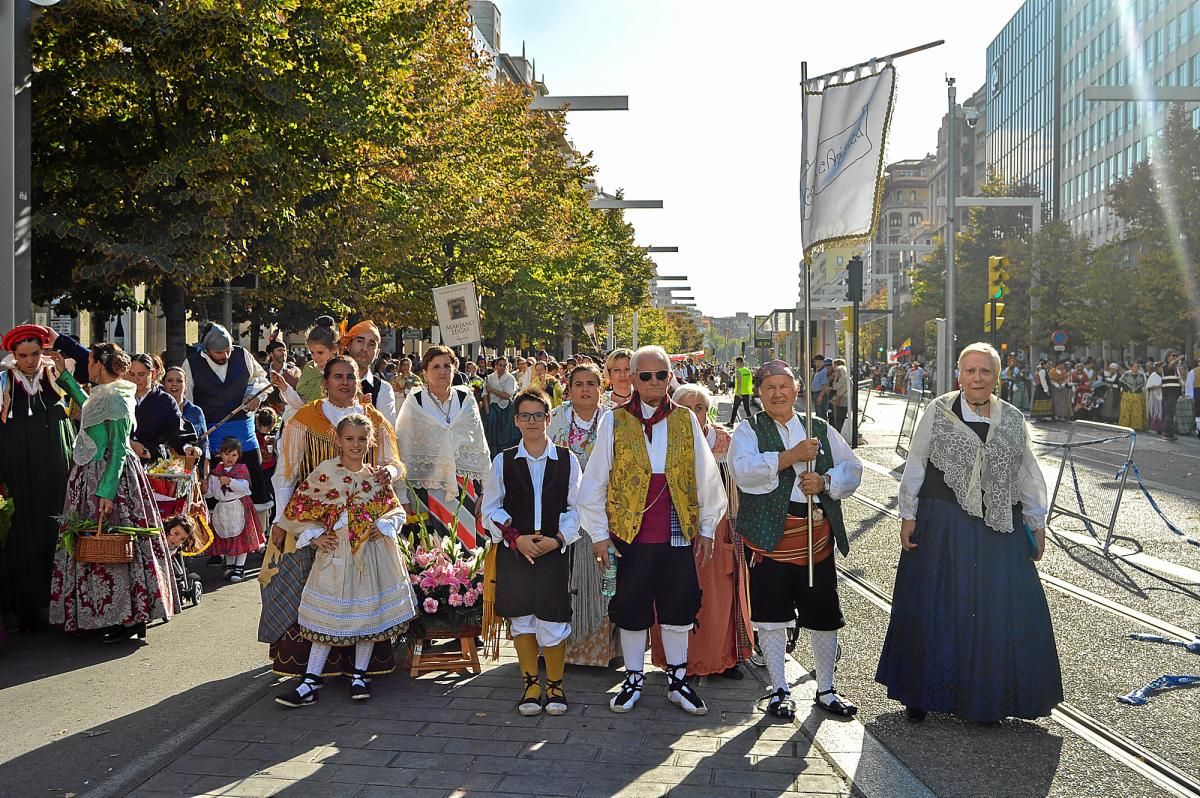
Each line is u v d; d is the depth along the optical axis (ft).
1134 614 25.94
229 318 67.92
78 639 24.12
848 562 33.04
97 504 23.44
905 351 243.40
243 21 43.78
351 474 19.80
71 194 46.21
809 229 20.86
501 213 82.53
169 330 53.78
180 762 16.25
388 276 73.72
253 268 56.49
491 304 107.14
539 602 18.70
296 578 19.81
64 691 20.18
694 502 18.84
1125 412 98.63
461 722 18.21
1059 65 278.26
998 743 17.16
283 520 19.63
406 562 21.74
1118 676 20.90
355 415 19.83
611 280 158.10
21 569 24.26
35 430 24.63
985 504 17.83
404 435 25.34
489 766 16.06
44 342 24.89
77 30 43.32
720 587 20.63
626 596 18.70
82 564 23.43
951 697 17.72
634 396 19.20
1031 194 221.46
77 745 17.20
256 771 15.87
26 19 31.01
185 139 46.57
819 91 20.77
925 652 17.95
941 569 18.08
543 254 105.60
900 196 544.21
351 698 19.47
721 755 16.57
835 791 15.08
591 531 18.83
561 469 19.29
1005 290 90.79
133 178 45.70
